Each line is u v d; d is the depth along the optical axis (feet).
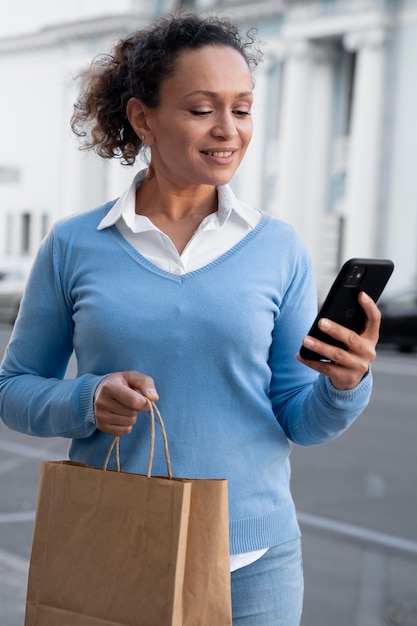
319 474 25.44
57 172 112.98
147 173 7.72
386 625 14.80
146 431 6.98
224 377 6.99
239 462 7.02
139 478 6.24
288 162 90.63
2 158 119.44
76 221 7.50
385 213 84.12
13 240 117.70
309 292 7.49
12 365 7.64
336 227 90.07
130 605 6.23
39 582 6.56
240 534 6.97
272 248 7.29
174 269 7.11
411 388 44.57
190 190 7.40
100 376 6.86
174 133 7.06
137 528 6.23
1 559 17.34
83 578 6.39
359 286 6.58
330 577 17.08
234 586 7.06
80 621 6.39
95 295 7.13
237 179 96.58
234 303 7.00
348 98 89.76
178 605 6.14
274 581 7.13
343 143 89.35
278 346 7.45
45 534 6.55
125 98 7.63
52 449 28.63
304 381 7.48
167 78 7.02
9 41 116.26
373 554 18.51
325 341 6.79
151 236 7.17
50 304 7.54
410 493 23.53
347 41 85.20
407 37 82.69
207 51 6.98
